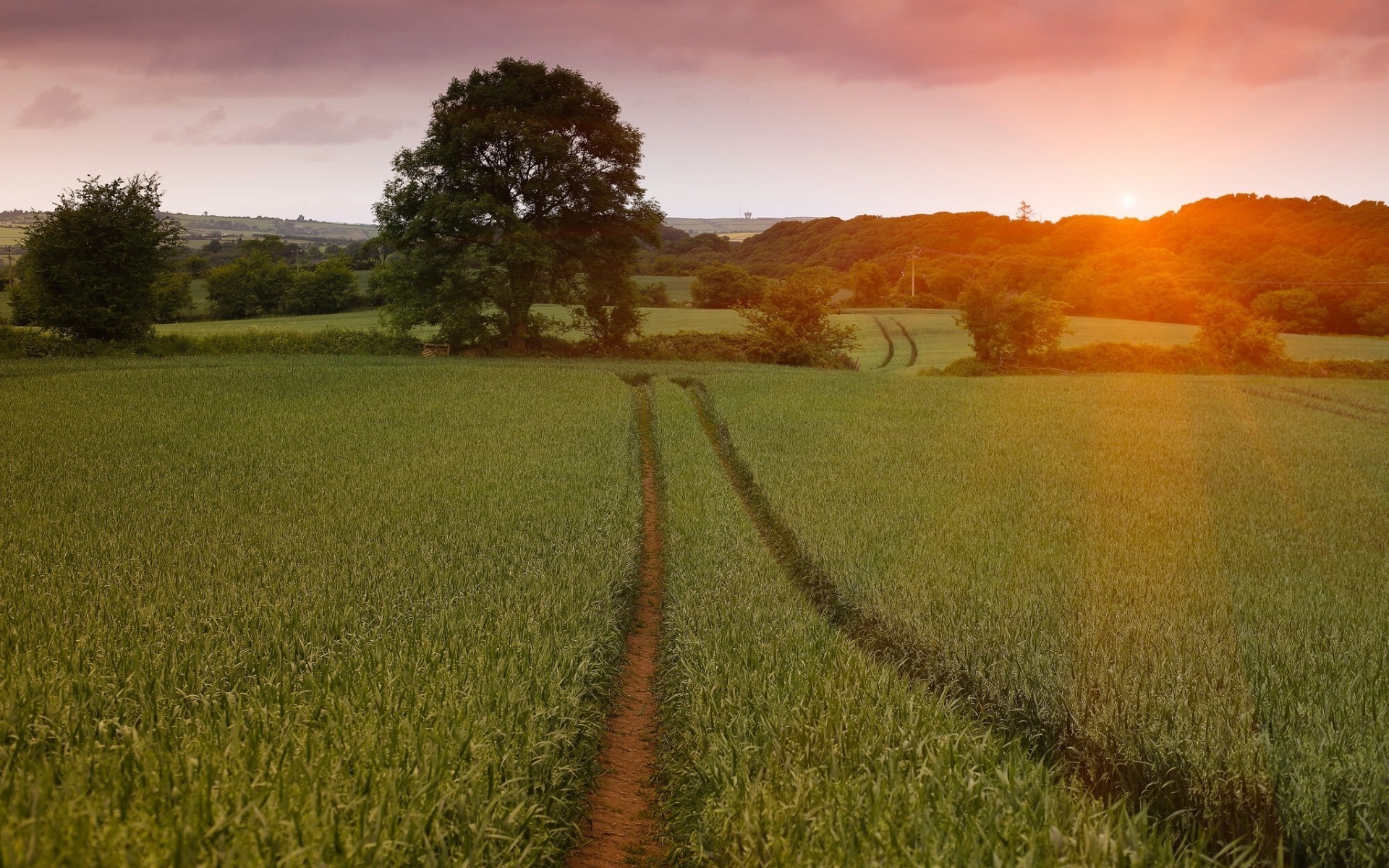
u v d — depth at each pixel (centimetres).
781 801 519
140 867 390
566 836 567
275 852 421
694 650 814
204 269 11994
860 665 745
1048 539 1338
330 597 925
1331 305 9156
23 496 1505
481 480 1722
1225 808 548
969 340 8244
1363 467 2203
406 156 5053
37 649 733
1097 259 11762
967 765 566
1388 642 878
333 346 5238
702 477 1783
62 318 4447
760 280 11794
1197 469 2092
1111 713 650
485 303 5469
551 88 5172
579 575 1039
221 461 1900
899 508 1528
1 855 381
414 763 521
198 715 589
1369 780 544
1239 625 929
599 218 5372
